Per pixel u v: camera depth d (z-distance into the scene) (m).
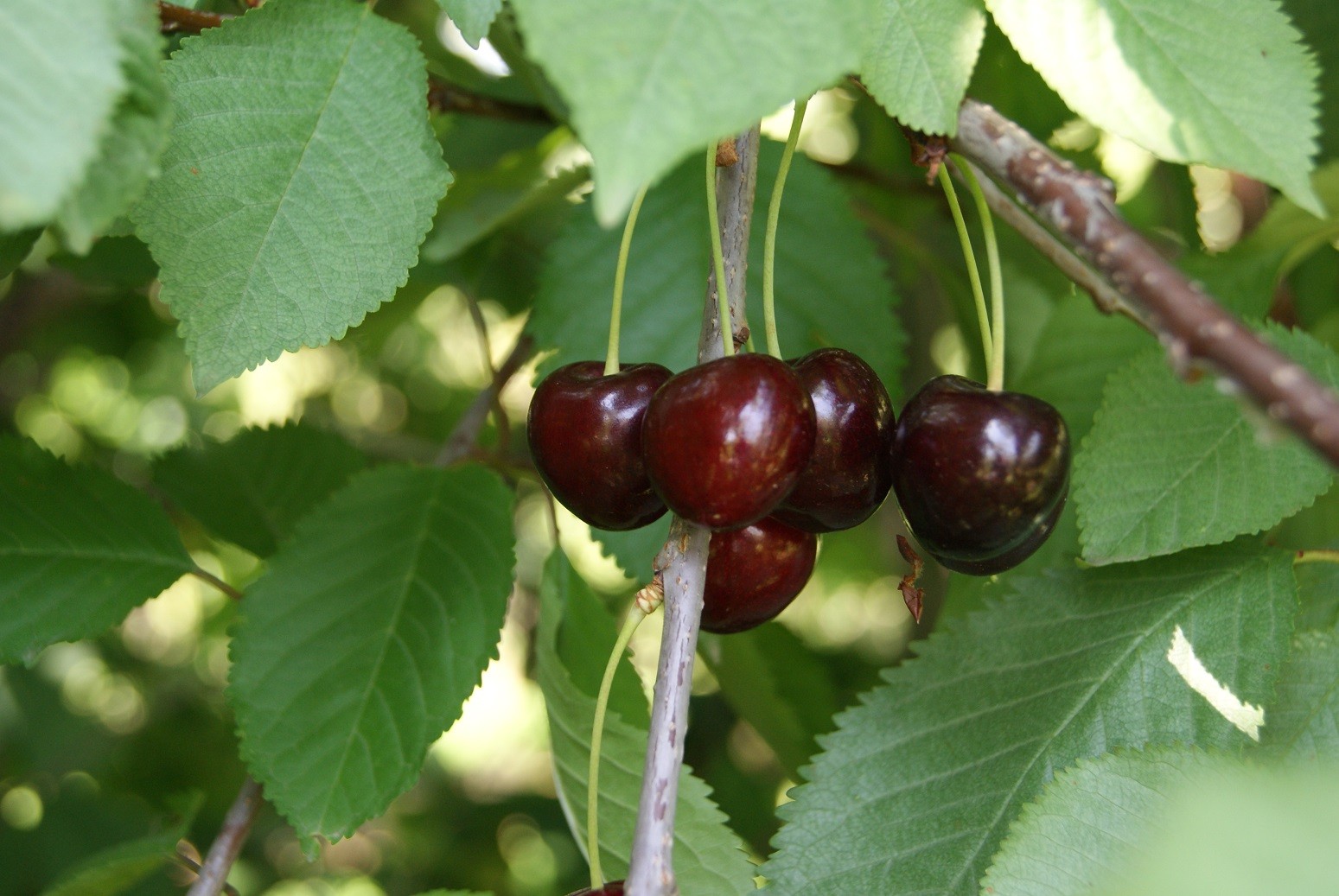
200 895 0.51
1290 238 0.54
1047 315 0.64
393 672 0.53
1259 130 0.43
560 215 0.72
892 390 0.54
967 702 0.49
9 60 0.40
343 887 1.28
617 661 0.44
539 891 1.32
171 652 1.42
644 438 0.44
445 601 0.54
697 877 0.49
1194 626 0.49
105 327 1.09
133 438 1.56
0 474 0.54
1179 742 0.46
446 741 1.84
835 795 0.49
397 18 0.70
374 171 0.45
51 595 0.53
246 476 0.62
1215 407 0.48
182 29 0.47
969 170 0.46
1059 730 0.49
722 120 0.39
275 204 0.45
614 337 0.47
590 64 0.39
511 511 0.54
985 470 0.44
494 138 0.65
